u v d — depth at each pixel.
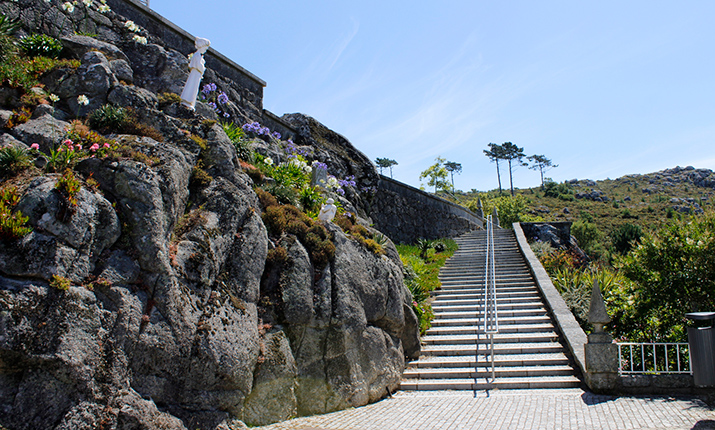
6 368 3.89
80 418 4.06
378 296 8.01
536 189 71.25
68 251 4.41
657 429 5.13
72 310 4.23
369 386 7.14
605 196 63.44
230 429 5.16
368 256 8.33
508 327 9.58
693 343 5.95
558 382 7.41
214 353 5.15
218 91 11.83
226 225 6.19
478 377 7.92
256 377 5.77
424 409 6.46
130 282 4.84
